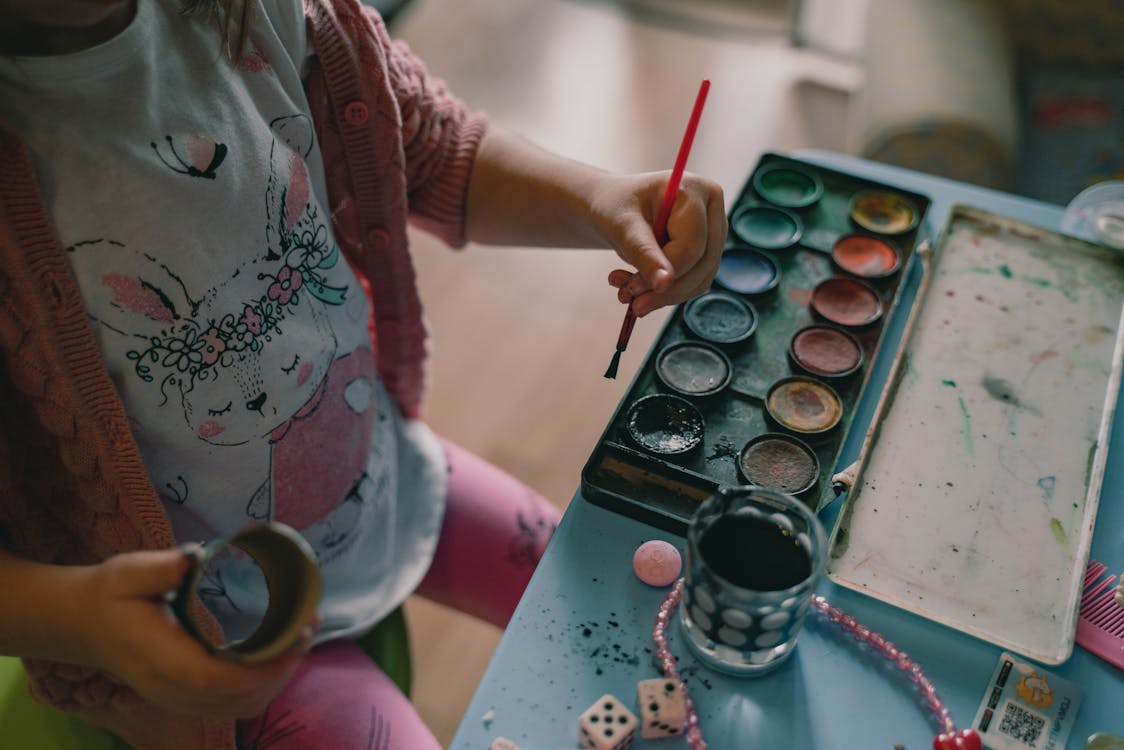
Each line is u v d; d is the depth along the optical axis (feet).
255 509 2.65
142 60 2.12
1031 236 2.97
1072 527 2.35
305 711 2.58
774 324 2.85
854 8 7.75
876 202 3.20
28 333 2.10
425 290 6.22
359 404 2.89
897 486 2.41
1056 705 2.11
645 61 7.80
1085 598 2.26
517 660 2.18
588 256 6.42
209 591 2.64
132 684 1.91
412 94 2.93
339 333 2.77
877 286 2.95
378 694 2.67
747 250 3.03
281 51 2.47
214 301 2.34
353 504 2.89
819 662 2.19
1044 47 5.72
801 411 2.63
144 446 2.43
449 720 4.55
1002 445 2.49
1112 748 2.01
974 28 5.35
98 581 1.88
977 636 2.19
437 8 8.14
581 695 2.13
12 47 1.99
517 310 6.13
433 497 3.19
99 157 2.10
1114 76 5.66
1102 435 2.51
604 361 5.91
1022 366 2.65
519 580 3.18
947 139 4.79
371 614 2.90
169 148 2.20
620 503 2.41
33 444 2.33
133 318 2.24
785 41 8.06
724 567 2.03
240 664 1.69
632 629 2.24
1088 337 2.72
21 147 1.97
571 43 7.91
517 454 5.50
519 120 7.28
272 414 2.55
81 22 1.83
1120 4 5.43
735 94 7.57
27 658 2.36
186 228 2.25
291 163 2.49
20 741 2.67
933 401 2.58
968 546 2.32
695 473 2.44
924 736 2.08
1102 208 3.12
